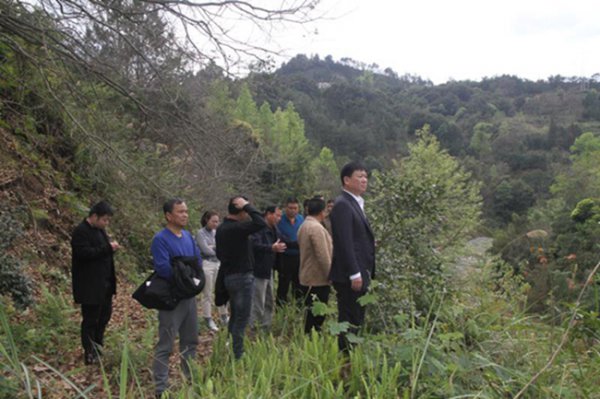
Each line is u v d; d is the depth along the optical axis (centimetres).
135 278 941
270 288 616
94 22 715
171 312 415
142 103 792
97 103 833
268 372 351
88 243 480
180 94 810
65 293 730
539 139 9162
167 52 744
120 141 952
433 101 14088
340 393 317
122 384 259
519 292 542
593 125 9862
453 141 9919
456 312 449
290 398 319
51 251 819
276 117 5100
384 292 470
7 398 348
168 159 1054
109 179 1032
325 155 6188
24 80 866
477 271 637
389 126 10069
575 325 330
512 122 10381
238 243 466
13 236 529
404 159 2516
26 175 908
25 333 503
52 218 900
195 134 824
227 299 498
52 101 833
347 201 427
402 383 339
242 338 462
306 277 546
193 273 420
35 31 695
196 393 346
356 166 435
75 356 509
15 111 917
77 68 745
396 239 548
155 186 890
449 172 2362
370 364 331
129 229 1066
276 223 629
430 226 573
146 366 489
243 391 305
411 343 354
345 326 360
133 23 715
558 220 1644
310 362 361
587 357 355
